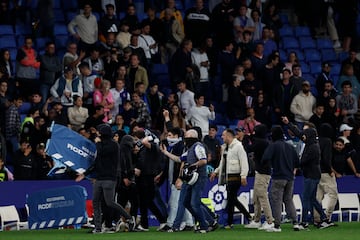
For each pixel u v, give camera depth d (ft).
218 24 292.61
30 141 231.50
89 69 259.39
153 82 278.46
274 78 281.95
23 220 209.77
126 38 276.41
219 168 203.62
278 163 192.65
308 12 321.73
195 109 259.39
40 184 213.05
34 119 234.38
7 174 220.84
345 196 242.78
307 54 314.76
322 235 185.37
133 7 279.69
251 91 273.75
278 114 276.62
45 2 284.00
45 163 222.69
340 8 321.73
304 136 199.82
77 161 198.80
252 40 297.12
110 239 174.19
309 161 199.31
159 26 287.07
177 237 178.50
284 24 322.55
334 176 213.05
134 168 195.93
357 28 329.72
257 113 272.72
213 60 288.92
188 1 314.14
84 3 290.15
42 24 283.38
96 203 189.88
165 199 220.43
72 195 205.46
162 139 212.84
